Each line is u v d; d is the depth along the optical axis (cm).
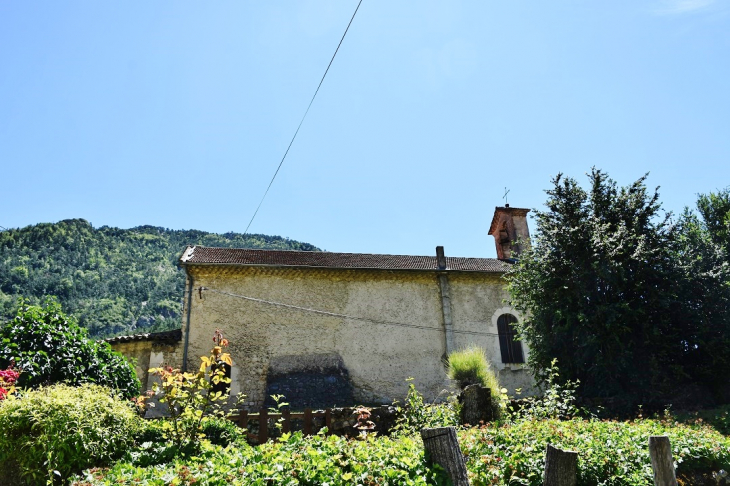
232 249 1927
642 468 644
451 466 525
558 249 1364
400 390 1756
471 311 1911
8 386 719
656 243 1317
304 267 1800
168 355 1628
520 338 1471
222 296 1744
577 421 865
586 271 1284
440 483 511
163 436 682
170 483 477
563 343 1299
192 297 1722
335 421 1001
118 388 963
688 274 1287
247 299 1753
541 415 920
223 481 478
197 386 749
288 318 1761
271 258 1892
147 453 621
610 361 1198
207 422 769
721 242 1903
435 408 938
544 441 678
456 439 544
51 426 568
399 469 526
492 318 1916
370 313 1836
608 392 1191
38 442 559
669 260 1299
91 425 595
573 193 1449
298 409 1617
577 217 1394
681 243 1374
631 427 819
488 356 1856
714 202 2283
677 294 1264
